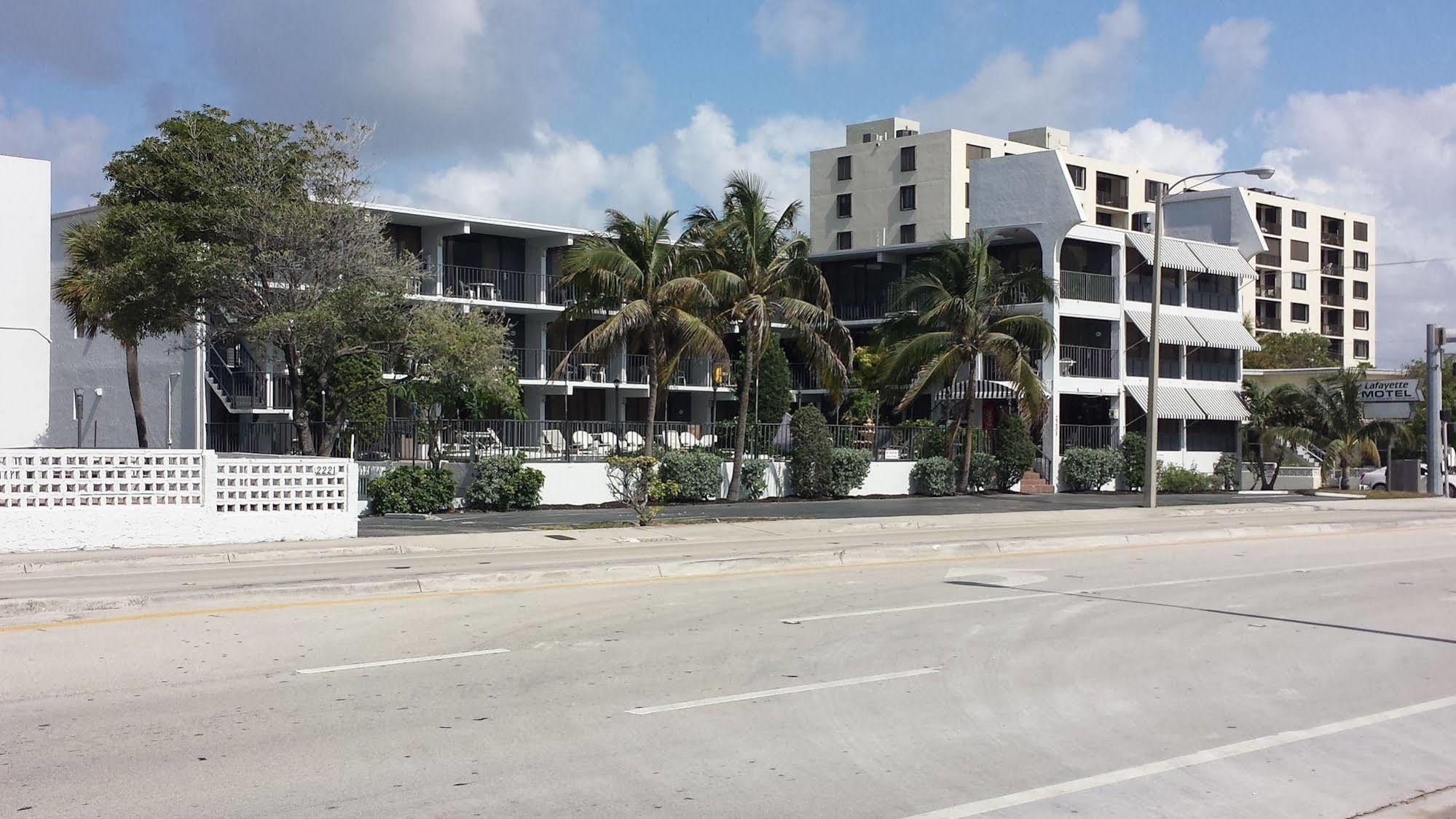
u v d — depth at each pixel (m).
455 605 13.41
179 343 38.44
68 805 6.24
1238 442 51.03
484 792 6.57
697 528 24.05
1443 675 10.27
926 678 9.72
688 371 48.88
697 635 11.62
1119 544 23.08
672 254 33.41
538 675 9.61
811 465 36.69
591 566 16.19
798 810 6.35
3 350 25.28
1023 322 40.50
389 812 6.21
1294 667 10.51
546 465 32.62
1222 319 51.16
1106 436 47.38
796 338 35.59
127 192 27.09
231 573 16.33
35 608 12.02
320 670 9.68
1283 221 100.38
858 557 19.12
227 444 38.22
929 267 40.69
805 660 10.40
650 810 6.32
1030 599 14.47
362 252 26.83
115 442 41.50
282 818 6.09
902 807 6.43
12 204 25.44
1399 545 23.42
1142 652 11.08
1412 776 7.25
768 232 34.78
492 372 28.45
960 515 29.31
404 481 29.44
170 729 7.77
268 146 26.61
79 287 34.91
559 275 45.44
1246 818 6.41
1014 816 6.33
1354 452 47.56
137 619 12.13
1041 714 8.62
